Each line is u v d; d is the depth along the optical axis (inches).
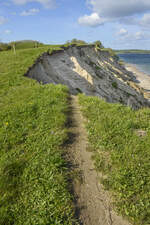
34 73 764.0
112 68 3142.2
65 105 390.3
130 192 155.6
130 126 279.9
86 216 140.5
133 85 2395.4
